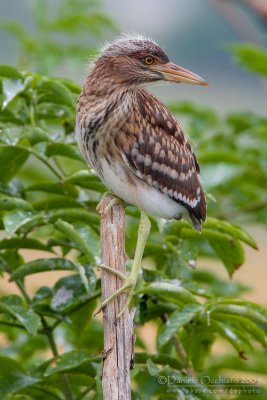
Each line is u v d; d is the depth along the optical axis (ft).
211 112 52.75
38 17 53.06
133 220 44.11
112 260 31.19
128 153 36.14
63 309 34.68
